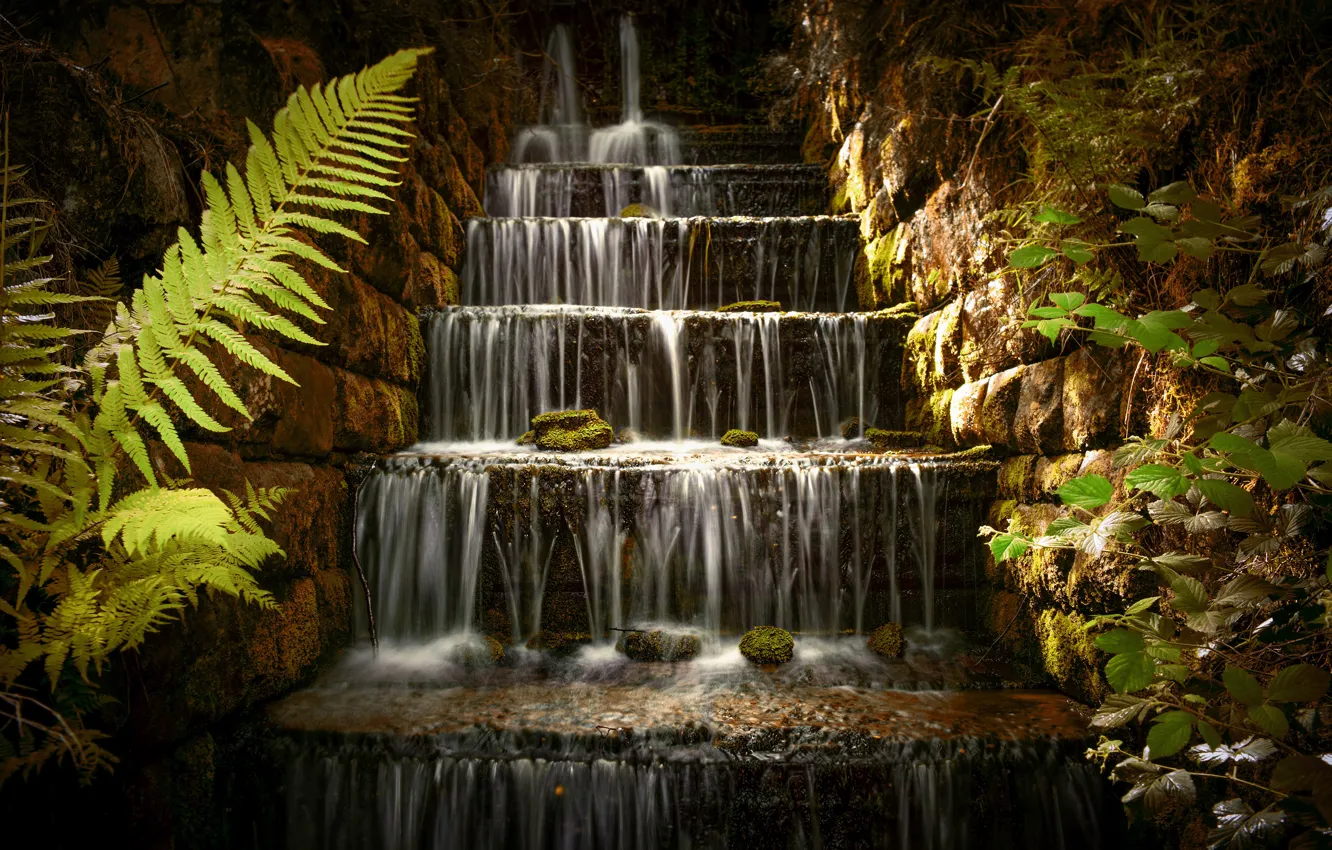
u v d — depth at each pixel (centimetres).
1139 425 257
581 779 245
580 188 618
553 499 348
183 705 227
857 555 356
